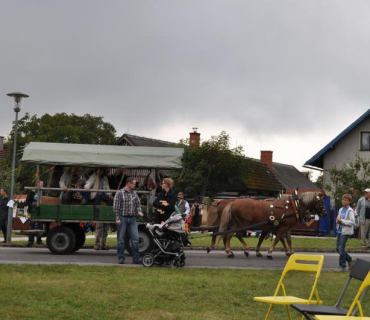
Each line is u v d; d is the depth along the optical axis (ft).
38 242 85.40
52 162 70.49
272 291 46.85
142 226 68.28
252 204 72.59
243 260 70.08
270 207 72.23
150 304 40.19
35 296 41.81
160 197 65.87
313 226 129.90
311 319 30.09
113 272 54.54
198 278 51.93
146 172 88.48
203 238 105.70
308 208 72.49
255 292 46.19
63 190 71.20
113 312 37.47
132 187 62.64
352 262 64.13
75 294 42.86
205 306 40.32
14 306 38.19
